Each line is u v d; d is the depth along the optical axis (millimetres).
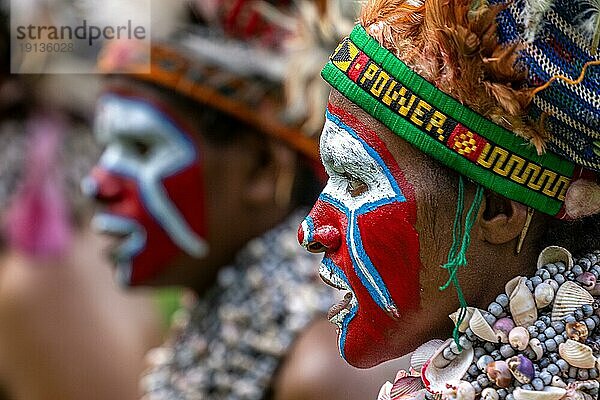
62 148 6809
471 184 2877
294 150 5281
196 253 5391
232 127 5336
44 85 6824
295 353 4906
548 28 2828
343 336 3053
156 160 5375
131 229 5402
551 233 2982
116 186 5426
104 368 6543
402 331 2986
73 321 6562
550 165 2863
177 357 5410
